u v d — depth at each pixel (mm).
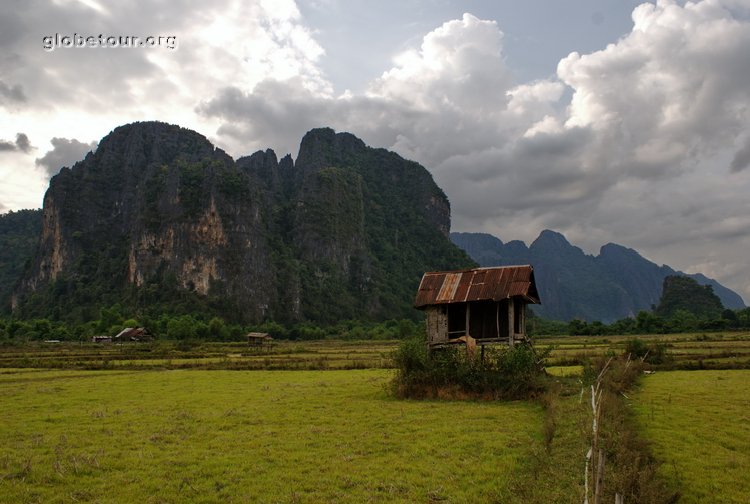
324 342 109438
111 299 158875
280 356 62594
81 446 16234
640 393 25344
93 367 48969
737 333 90625
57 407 23969
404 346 26844
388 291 199125
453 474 13164
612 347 57406
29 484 12758
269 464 14156
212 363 51844
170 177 168375
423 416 20266
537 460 13820
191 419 20328
